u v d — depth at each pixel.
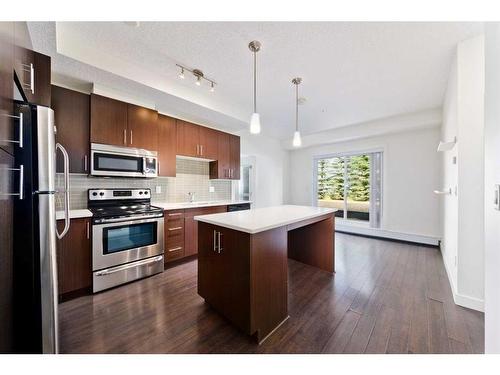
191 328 1.66
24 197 1.23
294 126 4.56
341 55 2.12
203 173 4.00
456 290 2.03
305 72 2.44
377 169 4.57
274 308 1.67
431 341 1.52
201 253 1.97
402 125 3.89
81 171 2.32
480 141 1.91
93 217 2.19
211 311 1.88
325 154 5.40
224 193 4.39
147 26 1.75
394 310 1.91
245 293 1.53
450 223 2.57
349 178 5.11
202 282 1.96
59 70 2.12
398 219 4.27
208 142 3.71
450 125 2.53
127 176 2.63
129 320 1.75
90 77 2.26
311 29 1.76
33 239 1.25
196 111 3.24
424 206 3.98
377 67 2.32
